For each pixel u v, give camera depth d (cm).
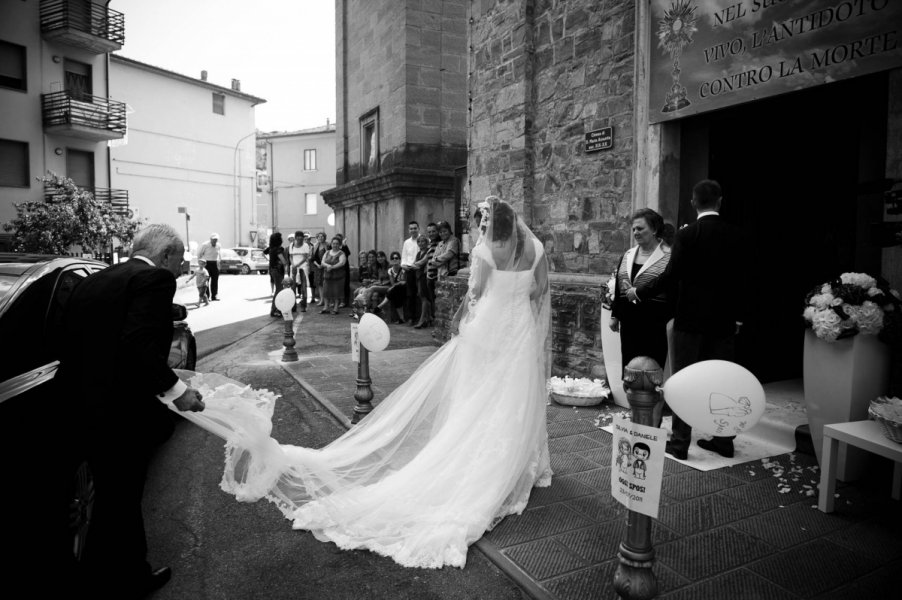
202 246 1669
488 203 360
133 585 251
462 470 330
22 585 232
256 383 676
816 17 416
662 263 445
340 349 902
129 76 3284
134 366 236
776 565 274
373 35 1595
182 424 520
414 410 391
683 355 406
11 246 1791
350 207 1775
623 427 222
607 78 610
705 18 496
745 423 209
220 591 263
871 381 364
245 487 339
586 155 640
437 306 927
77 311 242
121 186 3316
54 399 258
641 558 219
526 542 297
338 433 490
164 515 342
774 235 587
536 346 364
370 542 298
